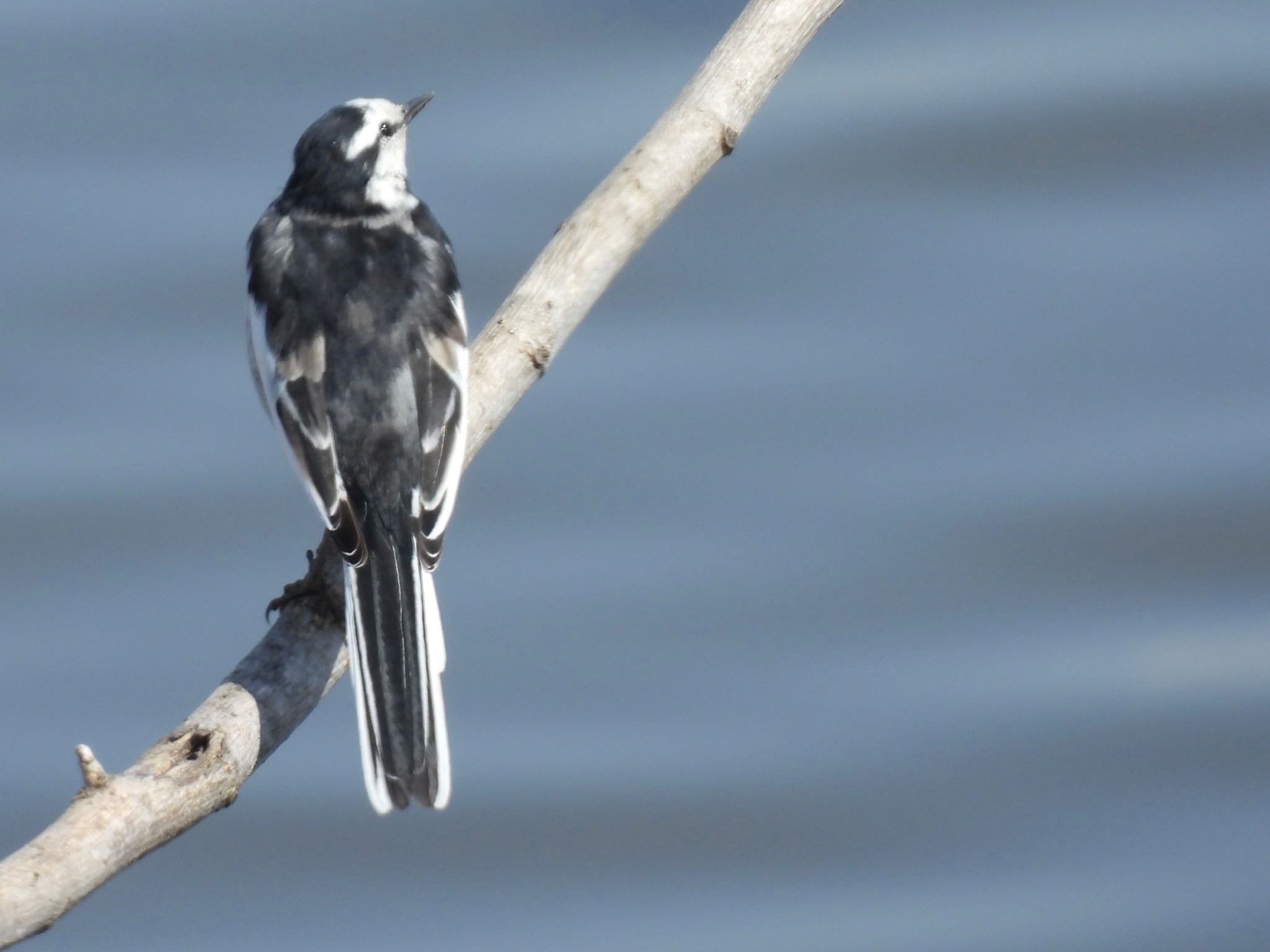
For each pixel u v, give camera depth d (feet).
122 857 25.58
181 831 26.73
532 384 35.73
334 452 35.35
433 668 30.94
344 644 31.73
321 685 30.66
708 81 35.68
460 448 34.76
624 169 35.68
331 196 40.06
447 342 36.55
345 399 35.73
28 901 24.07
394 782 29.07
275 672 30.09
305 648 31.04
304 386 36.27
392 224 39.91
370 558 32.78
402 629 31.53
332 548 33.32
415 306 37.32
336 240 39.14
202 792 26.89
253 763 28.48
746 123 35.73
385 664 30.78
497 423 35.35
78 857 24.90
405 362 36.04
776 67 35.91
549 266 35.58
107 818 25.54
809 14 36.24
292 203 40.63
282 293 38.09
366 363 36.09
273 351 37.35
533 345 35.58
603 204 35.68
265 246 39.63
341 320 36.88
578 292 35.47
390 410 35.37
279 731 29.32
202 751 27.45
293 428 36.14
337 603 32.07
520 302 35.83
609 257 35.47
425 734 29.78
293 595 32.32
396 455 34.94
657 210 35.55
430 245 39.75
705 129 35.35
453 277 39.32
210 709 28.55
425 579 33.09
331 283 37.78
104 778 25.91
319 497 34.88
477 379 35.17
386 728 29.86
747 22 36.19
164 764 26.86
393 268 38.27
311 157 40.52
